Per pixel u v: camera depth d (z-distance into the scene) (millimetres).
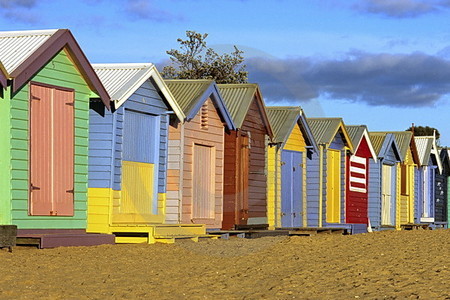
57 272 10820
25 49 14703
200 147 18891
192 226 17719
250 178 18688
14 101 14234
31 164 14594
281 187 22922
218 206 18531
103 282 9922
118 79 16906
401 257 12328
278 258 12805
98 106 16453
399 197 34594
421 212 39062
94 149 16422
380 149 31672
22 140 14414
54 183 15156
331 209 26531
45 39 14922
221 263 12281
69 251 13797
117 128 16516
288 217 23359
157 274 10812
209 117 19078
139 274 10797
